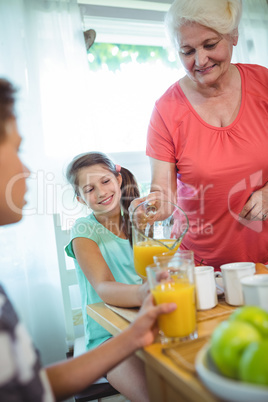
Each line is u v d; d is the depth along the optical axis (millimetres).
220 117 1350
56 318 2010
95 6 2273
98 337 1357
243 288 763
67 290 1719
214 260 1441
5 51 1969
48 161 2039
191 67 1244
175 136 1391
